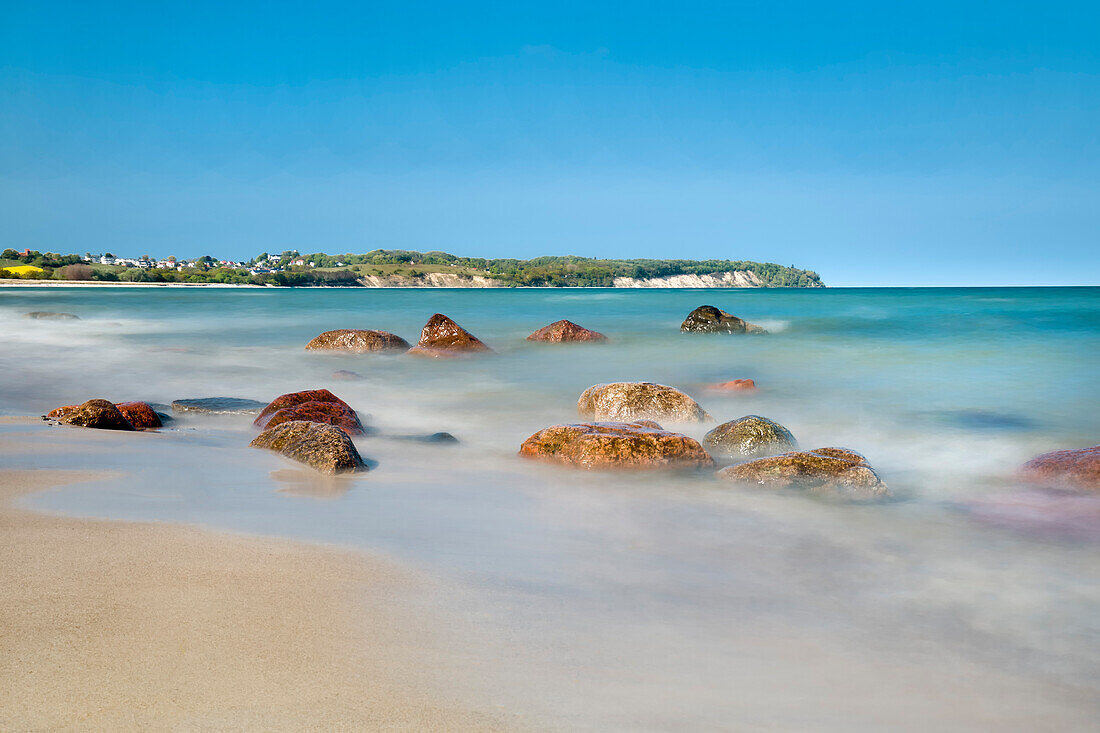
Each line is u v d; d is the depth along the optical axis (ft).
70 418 32.71
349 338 69.36
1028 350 69.05
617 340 81.97
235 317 122.42
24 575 13.99
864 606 14.99
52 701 9.66
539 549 17.76
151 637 11.65
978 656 12.85
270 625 12.35
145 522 17.95
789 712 10.57
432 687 10.58
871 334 85.40
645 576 16.21
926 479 27.48
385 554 16.56
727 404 44.86
